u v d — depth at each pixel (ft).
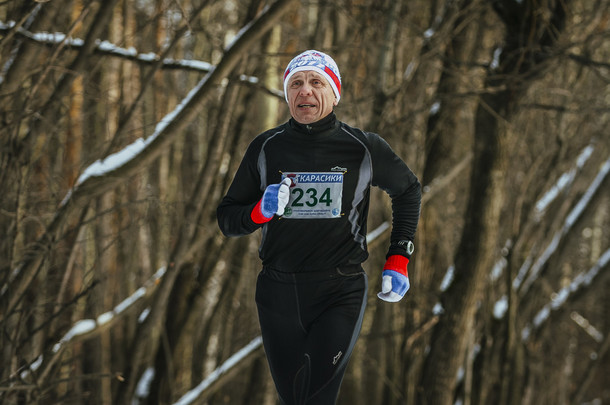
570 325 106.52
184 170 95.86
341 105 53.06
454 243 85.15
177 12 48.80
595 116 79.10
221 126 50.01
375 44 55.57
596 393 112.98
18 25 33.14
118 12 61.05
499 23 58.90
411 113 53.98
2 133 35.94
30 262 37.19
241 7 72.95
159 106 76.84
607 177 83.61
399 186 19.74
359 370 85.46
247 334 75.66
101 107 65.92
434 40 54.19
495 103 53.26
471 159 62.28
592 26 64.23
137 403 67.51
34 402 35.37
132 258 82.43
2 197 36.32
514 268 71.92
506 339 71.15
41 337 45.11
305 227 19.12
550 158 80.69
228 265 73.41
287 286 19.56
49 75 41.29
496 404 72.23
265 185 19.43
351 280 19.62
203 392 56.29
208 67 47.93
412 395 69.82
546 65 51.62
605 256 85.97
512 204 80.23
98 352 71.56
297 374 19.58
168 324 67.00
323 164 19.10
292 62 19.21
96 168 41.06
